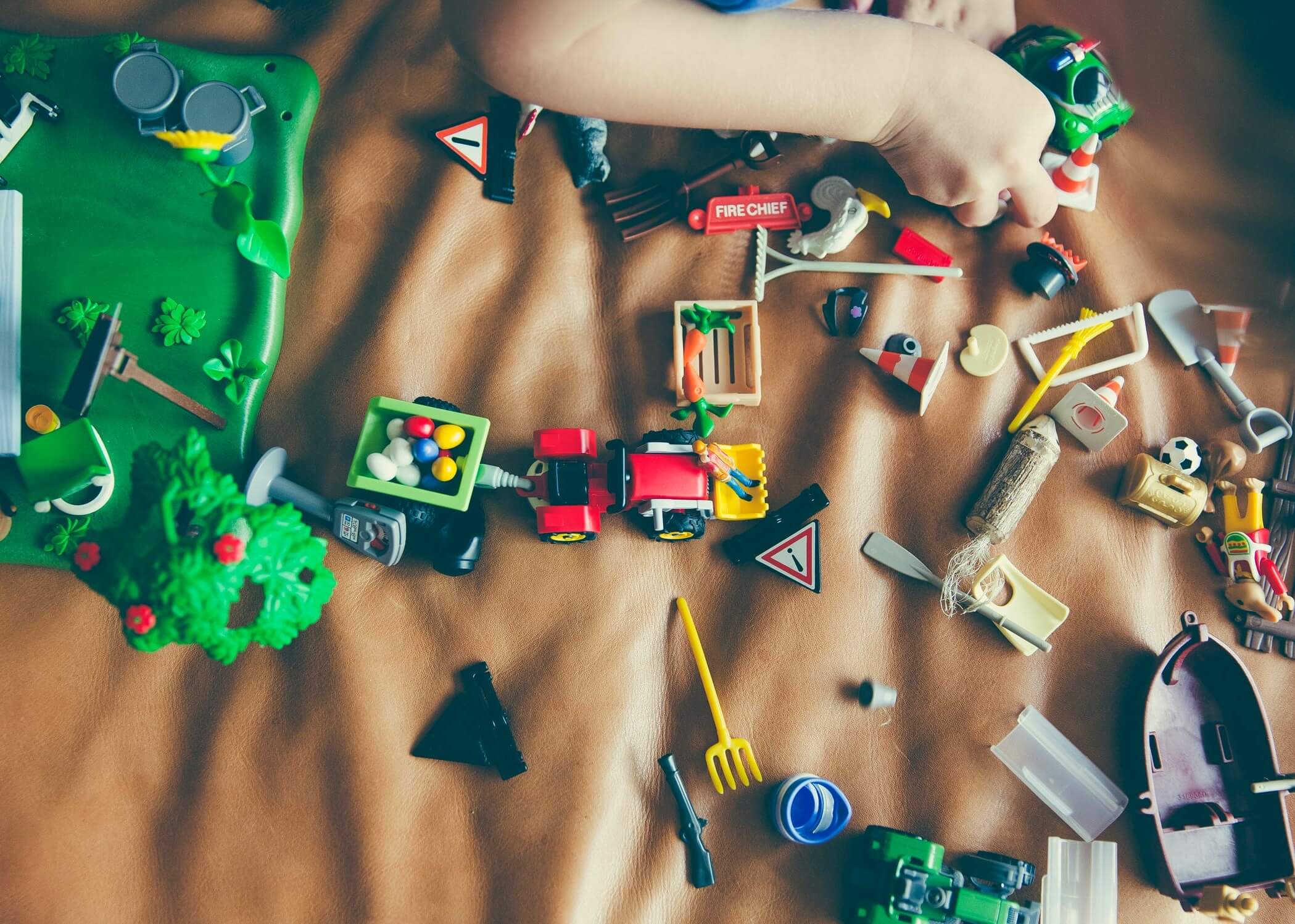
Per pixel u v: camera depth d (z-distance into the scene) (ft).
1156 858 2.17
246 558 1.81
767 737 2.21
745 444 2.26
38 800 2.10
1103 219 2.40
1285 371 2.37
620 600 2.21
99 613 2.15
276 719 2.14
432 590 2.18
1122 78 2.34
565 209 2.34
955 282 2.38
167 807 2.12
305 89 2.28
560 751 2.15
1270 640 2.31
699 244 2.35
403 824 2.12
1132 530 2.32
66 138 2.22
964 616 2.26
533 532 2.21
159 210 2.21
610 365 2.31
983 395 2.33
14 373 2.11
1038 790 2.21
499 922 2.11
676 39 1.97
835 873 2.18
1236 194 2.30
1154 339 2.38
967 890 2.10
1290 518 2.35
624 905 2.15
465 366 2.27
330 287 2.27
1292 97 2.23
